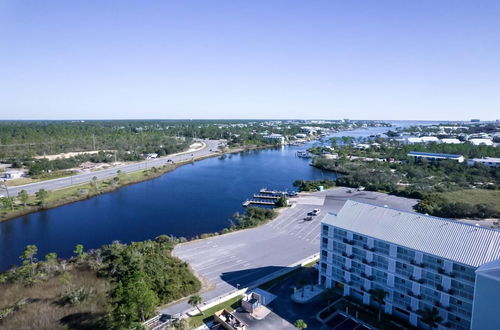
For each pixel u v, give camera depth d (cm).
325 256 6962
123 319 5281
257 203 13888
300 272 7750
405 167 19238
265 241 9662
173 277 6981
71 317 5784
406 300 5734
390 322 5734
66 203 13825
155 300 5741
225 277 7525
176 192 15925
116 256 7731
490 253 4856
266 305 6381
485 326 4447
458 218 11444
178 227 11300
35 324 5559
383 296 5694
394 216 6191
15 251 9488
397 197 14350
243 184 17700
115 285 6756
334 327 5678
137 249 7850
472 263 4834
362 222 6384
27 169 19150
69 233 10756
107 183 16750
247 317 5984
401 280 5756
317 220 11500
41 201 13250
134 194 15512
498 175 16888
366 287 6238
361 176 16950
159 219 12075
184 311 6175
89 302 6238
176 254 8750
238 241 9662
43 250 9544
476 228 5300
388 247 5859
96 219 12050
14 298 6488
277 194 15200
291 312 6141
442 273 5166
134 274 6106
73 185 16200
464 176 17075
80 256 8350
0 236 10500
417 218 5947
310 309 6234
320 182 16500
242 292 6881
